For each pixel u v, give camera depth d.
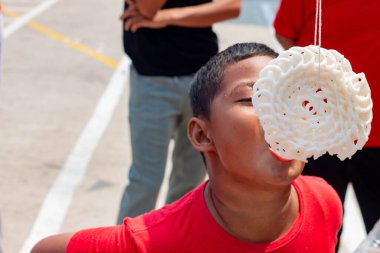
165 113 3.54
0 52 3.11
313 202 1.86
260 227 1.75
